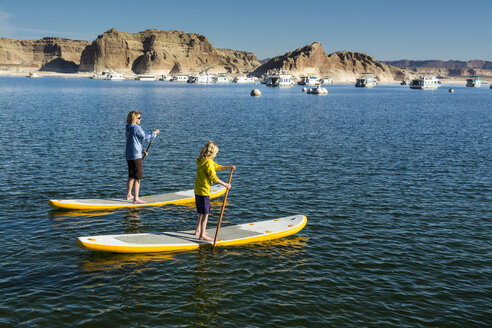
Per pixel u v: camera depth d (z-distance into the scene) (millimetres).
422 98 118875
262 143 27172
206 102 76750
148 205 13141
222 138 29047
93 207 12609
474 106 79812
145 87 168750
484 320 7160
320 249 10109
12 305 7129
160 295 7656
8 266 8641
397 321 7051
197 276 8461
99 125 34469
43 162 19250
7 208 12523
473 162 21953
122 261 9070
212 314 7070
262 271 8789
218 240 10070
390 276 8734
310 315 7133
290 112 56156
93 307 7164
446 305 7629
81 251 9531
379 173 19016
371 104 82500
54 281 8062
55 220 11602
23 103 58969
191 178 17406
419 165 20984
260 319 6965
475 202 14609
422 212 13352
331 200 14516
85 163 19391
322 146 26453
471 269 9188
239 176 17875
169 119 42750
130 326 6637
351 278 8594
